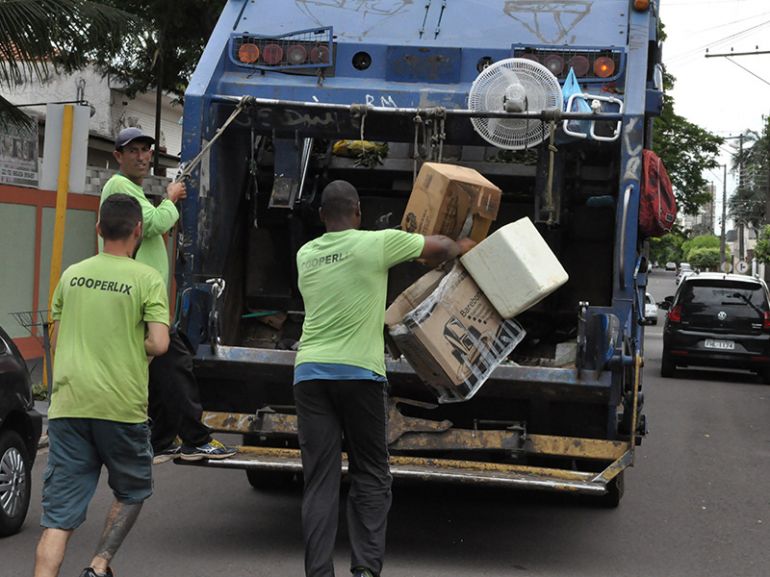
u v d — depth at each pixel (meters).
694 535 8.77
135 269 6.03
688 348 21.92
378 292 6.22
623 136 7.60
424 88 8.40
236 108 8.10
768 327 21.67
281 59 8.49
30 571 7.04
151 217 7.19
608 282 8.99
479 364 6.79
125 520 6.11
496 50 8.46
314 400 6.20
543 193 8.04
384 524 6.27
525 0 8.84
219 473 10.69
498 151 9.09
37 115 21.86
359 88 8.40
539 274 6.71
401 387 7.70
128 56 20.03
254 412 8.05
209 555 7.58
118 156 7.52
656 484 10.91
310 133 8.29
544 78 7.79
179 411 7.47
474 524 8.86
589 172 8.53
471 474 7.11
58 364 5.99
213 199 8.25
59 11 13.34
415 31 8.69
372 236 6.24
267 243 9.33
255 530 8.37
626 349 7.41
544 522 9.03
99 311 5.94
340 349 6.15
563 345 8.38
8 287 17.55
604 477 7.14
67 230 19.31
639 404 7.83
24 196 17.84
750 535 8.82
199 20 20.64
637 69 8.09
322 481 6.19
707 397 19.11
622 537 8.62
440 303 6.67
